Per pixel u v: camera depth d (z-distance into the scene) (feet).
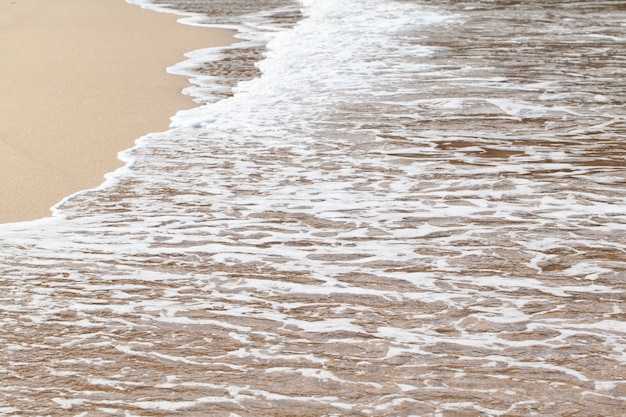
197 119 20.53
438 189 15.89
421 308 11.42
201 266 12.76
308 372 9.86
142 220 14.57
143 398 9.34
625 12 36.96
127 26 34.30
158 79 24.89
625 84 23.99
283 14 37.93
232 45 30.45
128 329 10.87
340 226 14.23
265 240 13.70
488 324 10.98
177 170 17.06
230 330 10.85
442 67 26.16
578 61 26.96
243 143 18.75
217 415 9.02
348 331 10.83
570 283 12.11
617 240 13.53
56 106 21.58
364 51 28.71
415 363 10.05
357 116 20.83
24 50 28.71
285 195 15.69
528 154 17.95
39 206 15.20
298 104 21.98
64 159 17.60
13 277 12.35
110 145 18.60
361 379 9.71
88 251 13.29
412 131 19.61
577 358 10.14
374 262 12.84
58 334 10.73
